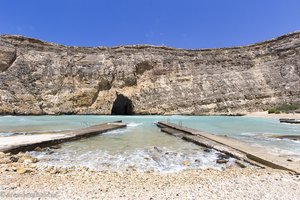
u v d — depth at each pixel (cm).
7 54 5662
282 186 650
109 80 6097
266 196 572
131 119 4006
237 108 5628
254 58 6731
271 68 6353
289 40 6588
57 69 5981
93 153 1208
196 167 953
